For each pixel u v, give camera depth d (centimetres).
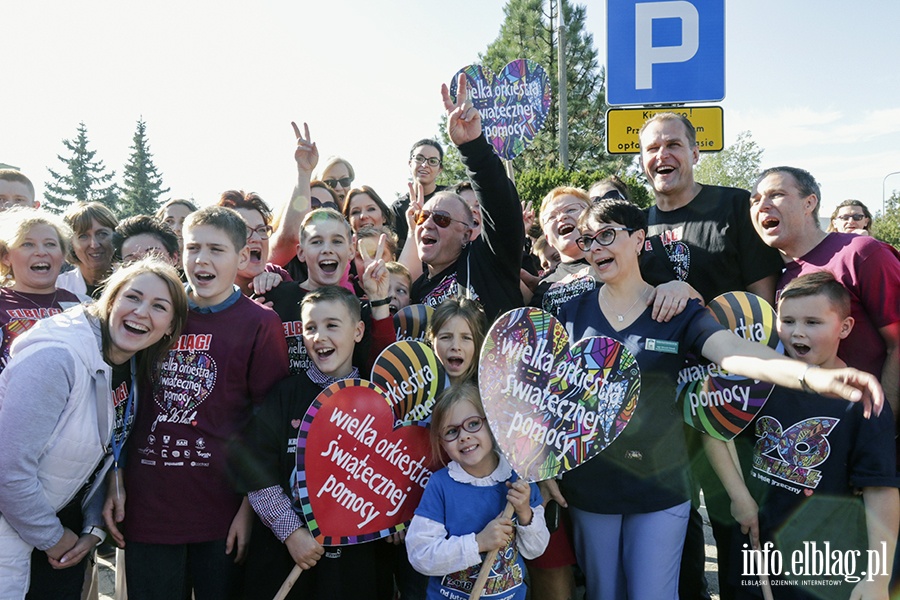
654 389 287
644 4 531
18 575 267
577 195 398
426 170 641
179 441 295
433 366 315
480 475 285
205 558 298
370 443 299
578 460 280
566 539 319
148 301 282
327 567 294
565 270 396
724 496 320
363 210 549
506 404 278
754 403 295
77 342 271
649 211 383
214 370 299
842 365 304
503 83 509
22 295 346
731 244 344
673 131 351
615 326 300
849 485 281
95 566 356
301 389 308
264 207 423
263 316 313
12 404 257
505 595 277
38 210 362
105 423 278
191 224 310
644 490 286
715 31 523
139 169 7475
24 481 256
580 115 4053
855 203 707
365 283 325
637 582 286
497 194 348
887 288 311
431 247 386
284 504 293
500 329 281
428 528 276
